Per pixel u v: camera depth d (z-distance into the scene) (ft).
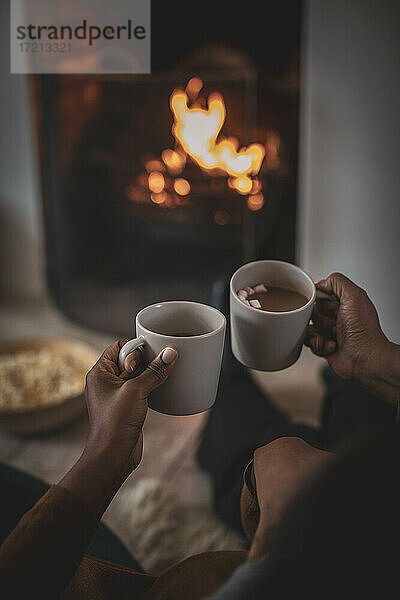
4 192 8.09
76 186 7.34
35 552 2.01
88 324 7.88
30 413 5.54
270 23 6.20
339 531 1.56
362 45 6.12
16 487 3.28
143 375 2.39
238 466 4.89
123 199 7.23
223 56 6.39
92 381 2.41
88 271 7.69
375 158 6.50
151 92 6.66
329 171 6.72
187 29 6.38
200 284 7.33
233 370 5.32
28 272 8.42
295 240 7.14
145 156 6.95
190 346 2.50
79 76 6.83
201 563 2.27
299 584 1.61
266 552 1.76
